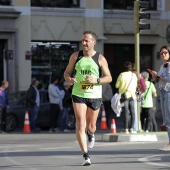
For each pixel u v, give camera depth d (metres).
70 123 47.91
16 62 57.56
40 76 59.38
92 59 20.25
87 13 60.72
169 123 25.22
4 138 38.31
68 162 21.95
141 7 33.94
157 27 63.59
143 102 37.66
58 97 45.53
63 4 59.88
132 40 62.97
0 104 44.94
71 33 60.22
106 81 20.19
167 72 24.77
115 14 61.91
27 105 45.59
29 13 58.19
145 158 22.95
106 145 29.62
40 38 58.97
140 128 35.16
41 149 27.97
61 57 60.12
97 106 20.30
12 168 20.53
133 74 34.03
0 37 56.97
